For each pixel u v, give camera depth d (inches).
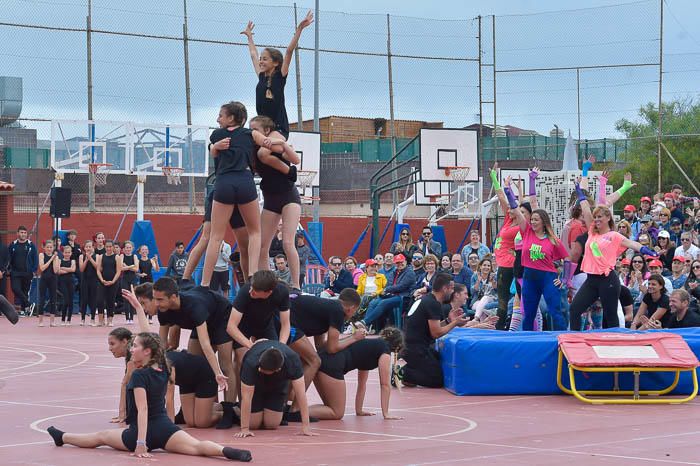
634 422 363.9
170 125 1091.9
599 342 432.8
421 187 1258.0
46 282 863.1
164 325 356.2
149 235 1003.3
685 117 1619.1
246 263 393.1
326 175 1510.8
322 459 288.5
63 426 354.0
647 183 1391.5
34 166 1408.7
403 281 715.4
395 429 349.4
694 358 422.9
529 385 445.1
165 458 290.8
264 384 340.5
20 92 1251.2
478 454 295.6
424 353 472.7
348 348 379.6
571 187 965.2
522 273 526.0
